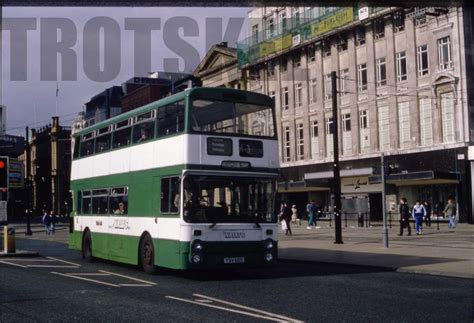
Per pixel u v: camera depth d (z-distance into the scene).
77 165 21.19
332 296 11.49
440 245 23.17
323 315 9.41
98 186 19.16
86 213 20.06
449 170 40.88
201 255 13.75
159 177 15.13
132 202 16.61
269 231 14.56
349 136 49.75
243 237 14.22
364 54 48.56
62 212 96.12
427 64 43.00
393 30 45.62
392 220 45.03
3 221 23.00
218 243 13.95
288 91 56.69
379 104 46.91
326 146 52.38
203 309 10.08
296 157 55.75
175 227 14.14
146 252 15.72
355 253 20.67
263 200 14.68
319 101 52.97
